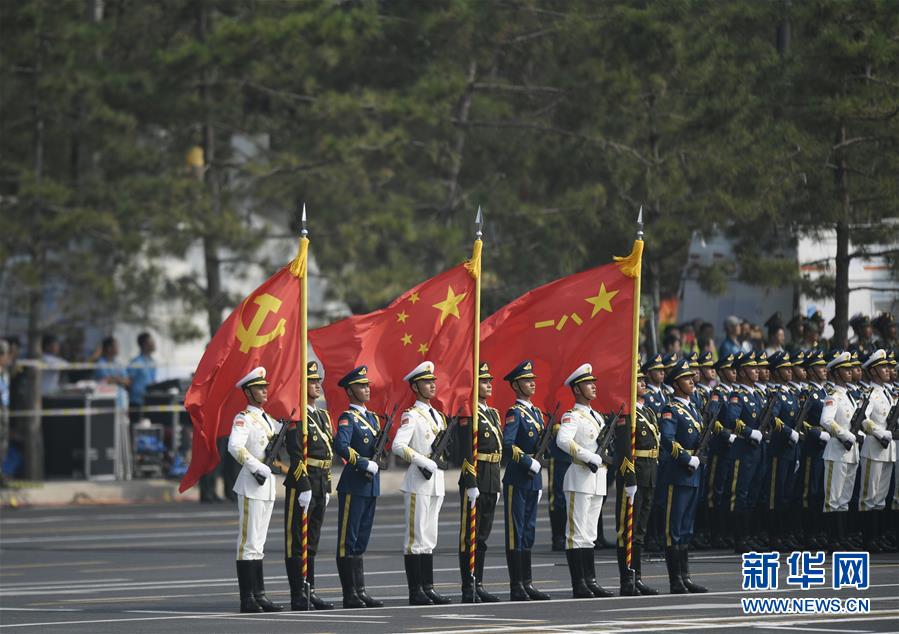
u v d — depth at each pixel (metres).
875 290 106.69
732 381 84.50
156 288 128.38
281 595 70.69
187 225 126.81
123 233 126.12
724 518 85.19
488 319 69.31
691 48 122.00
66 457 126.12
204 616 61.16
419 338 66.25
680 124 119.25
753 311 116.38
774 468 84.44
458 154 140.38
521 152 138.62
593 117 133.00
